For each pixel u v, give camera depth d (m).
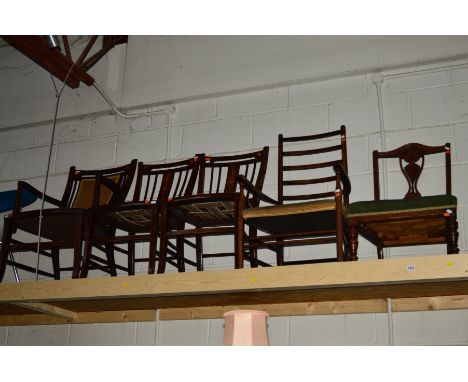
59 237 3.37
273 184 3.75
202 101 4.14
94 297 2.79
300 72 3.89
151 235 2.88
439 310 3.15
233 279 2.57
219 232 2.83
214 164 3.32
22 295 2.87
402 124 3.57
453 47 3.59
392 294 2.95
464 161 3.39
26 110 4.64
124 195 3.30
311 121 3.79
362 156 3.60
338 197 2.61
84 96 4.48
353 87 3.76
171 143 4.12
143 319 3.60
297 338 3.38
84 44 4.62
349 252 2.64
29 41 3.94
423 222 2.71
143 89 4.32
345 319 3.33
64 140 4.45
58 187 4.34
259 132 3.90
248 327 1.91
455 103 3.50
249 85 4.00
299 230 2.99
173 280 2.66
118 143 4.28
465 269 2.29
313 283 2.45
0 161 4.60
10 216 3.08
